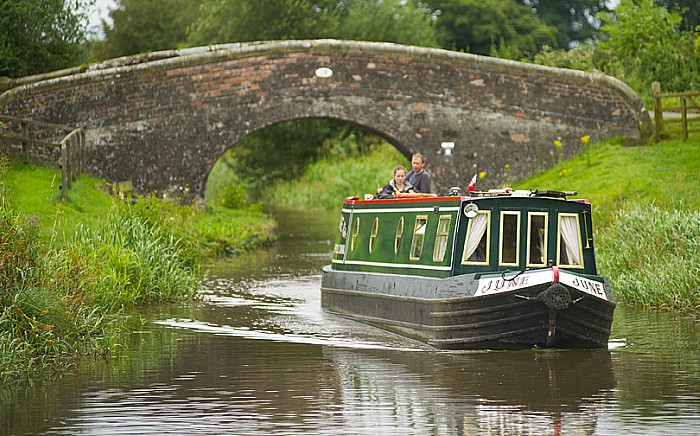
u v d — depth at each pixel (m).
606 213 58.75
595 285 35.09
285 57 74.75
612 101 77.06
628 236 49.56
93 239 46.72
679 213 49.28
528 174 77.19
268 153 128.88
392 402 27.72
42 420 26.03
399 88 75.94
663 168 65.62
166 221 56.22
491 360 33.28
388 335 38.22
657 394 28.47
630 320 40.72
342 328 39.81
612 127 77.25
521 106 77.00
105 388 29.58
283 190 126.44
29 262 35.25
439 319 35.38
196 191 74.38
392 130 76.12
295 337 37.91
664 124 74.44
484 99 76.75
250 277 55.53
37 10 80.69
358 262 42.72
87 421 25.94
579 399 27.97
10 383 30.30
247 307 45.06
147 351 35.12
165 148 73.81
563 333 34.81
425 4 147.88
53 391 29.17
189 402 27.84
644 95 93.69
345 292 42.66
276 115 74.81
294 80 74.88
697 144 69.88
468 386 29.56
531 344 34.94
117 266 45.56
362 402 27.75
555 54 107.75
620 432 24.67
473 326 34.66
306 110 75.12
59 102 72.12
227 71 74.25
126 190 71.69
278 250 70.44
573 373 31.20
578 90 77.25
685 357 33.53
